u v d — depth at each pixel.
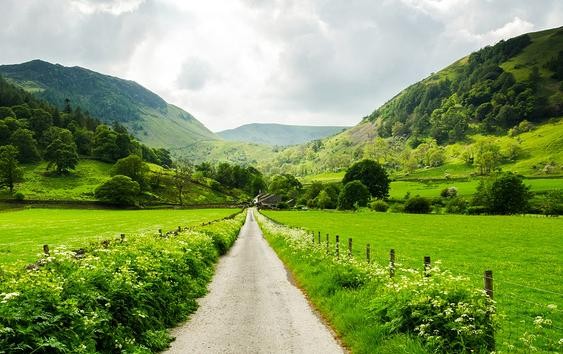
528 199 107.38
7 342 6.53
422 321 9.52
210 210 137.50
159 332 11.22
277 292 18.14
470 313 8.60
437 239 48.31
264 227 64.00
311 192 182.75
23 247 37.91
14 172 144.88
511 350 10.23
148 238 18.22
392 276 14.55
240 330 12.32
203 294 17.58
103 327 8.95
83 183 165.62
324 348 10.72
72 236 49.41
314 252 24.44
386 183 153.62
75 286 8.99
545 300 18.55
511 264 29.94
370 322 11.20
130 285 10.80
